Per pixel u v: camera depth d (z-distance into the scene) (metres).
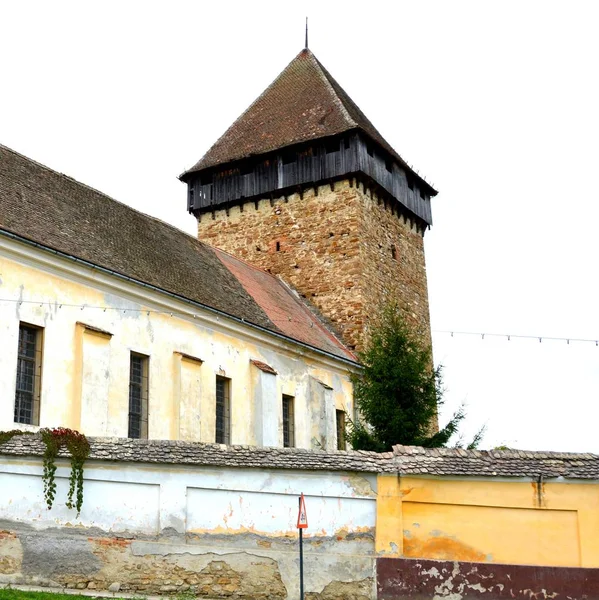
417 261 44.75
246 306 31.11
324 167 40.22
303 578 15.20
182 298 25.75
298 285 39.91
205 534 15.60
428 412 26.36
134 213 30.45
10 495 15.49
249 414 28.61
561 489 15.52
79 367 21.77
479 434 26.45
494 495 15.63
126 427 23.12
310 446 31.53
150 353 24.58
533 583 15.05
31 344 21.08
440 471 15.75
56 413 21.00
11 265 20.61
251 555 15.41
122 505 15.62
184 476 15.83
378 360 27.17
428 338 43.97
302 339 32.47
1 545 15.02
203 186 43.06
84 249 23.73
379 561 15.37
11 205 22.64
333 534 15.71
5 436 15.83
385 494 15.85
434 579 15.22
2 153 25.36
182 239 32.75
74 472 15.58
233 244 41.97
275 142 41.34
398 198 42.84
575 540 15.29
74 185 27.91
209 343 27.27
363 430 26.53
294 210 40.84
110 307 23.41
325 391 32.47
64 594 13.99
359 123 41.28
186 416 25.20
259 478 15.92
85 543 15.19
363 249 39.38
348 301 38.56
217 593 15.12
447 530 15.62
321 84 42.97
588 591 14.91
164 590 15.05
